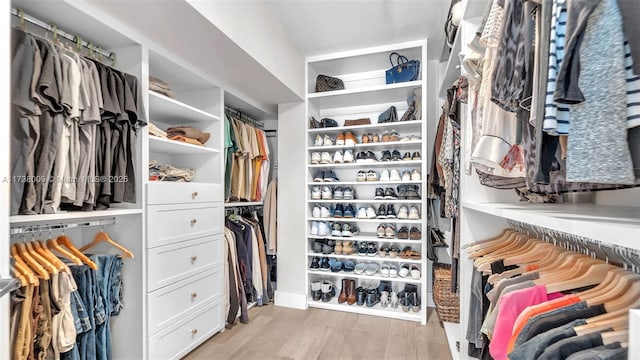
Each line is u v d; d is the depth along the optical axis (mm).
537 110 517
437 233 2461
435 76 2611
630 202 1012
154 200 1553
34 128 1040
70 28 1352
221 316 2051
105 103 1295
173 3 1238
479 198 1444
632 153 383
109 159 1339
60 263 1155
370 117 2809
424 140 2273
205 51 1657
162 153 2160
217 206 2061
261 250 2588
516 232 1347
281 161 2666
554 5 478
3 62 749
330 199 2570
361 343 1901
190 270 1791
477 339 1233
